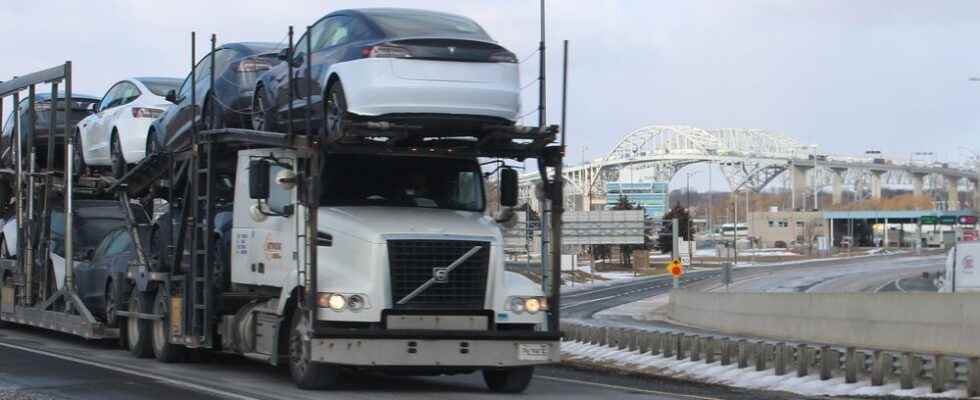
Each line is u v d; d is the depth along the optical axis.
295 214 12.96
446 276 12.47
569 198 129.75
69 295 18.56
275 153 13.57
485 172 13.99
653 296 71.81
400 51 12.18
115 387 12.82
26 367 14.93
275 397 12.06
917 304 27.05
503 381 13.88
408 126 12.41
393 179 13.44
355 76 12.23
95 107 21.58
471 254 12.60
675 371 20.19
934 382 16.03
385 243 12.27
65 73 18.58
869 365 18.64
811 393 16.36
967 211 150.25
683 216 123.00
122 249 18.12
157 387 12.88
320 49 13.36
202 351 16.61
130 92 19.66
